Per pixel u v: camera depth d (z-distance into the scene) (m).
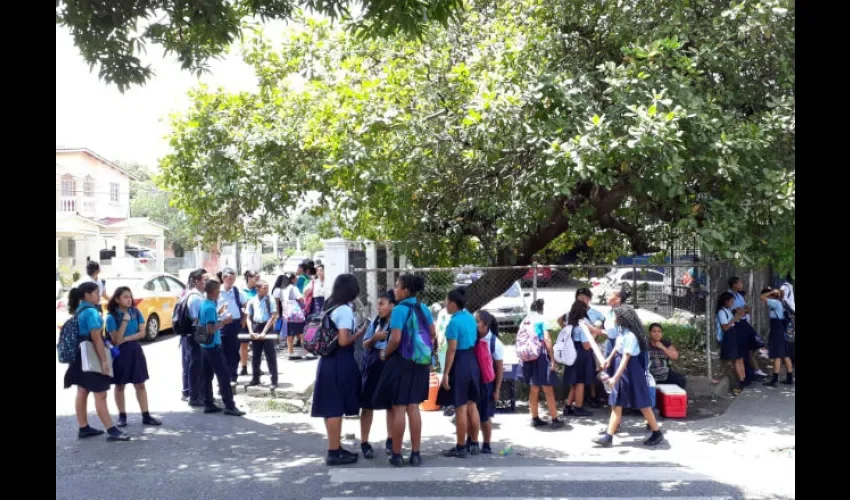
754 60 10.11
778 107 9.31
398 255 12.13
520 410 9.53
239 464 6.96
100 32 6.85
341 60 11.88
